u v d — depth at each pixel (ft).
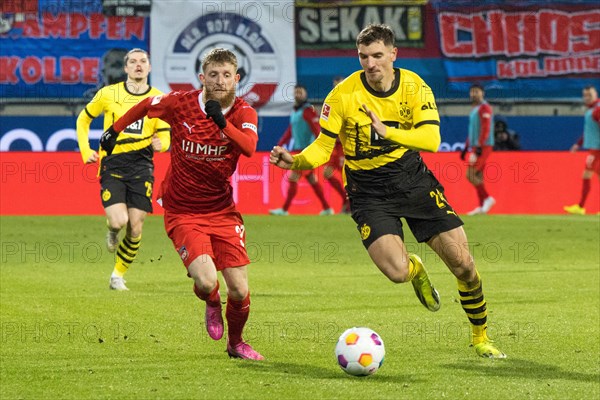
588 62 127.95
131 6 121.29
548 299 61.67
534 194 125.59
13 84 119.96
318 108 124.26
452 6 126.21
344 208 124.47
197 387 37.24
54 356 43.32
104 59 121.39
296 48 123.65
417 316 55.16
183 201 42.24
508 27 126.82
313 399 35.40
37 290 64.59
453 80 126.41
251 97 122.93
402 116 42.29
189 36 122.01
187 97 41.50
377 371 40.24
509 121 127.85
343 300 61.26
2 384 37.70
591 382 38.42
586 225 110.83
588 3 127.54
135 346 45.88
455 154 124.67
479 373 39.99
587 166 124.36
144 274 74.23
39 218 115.44
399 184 42.34
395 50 41.91
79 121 67.41
